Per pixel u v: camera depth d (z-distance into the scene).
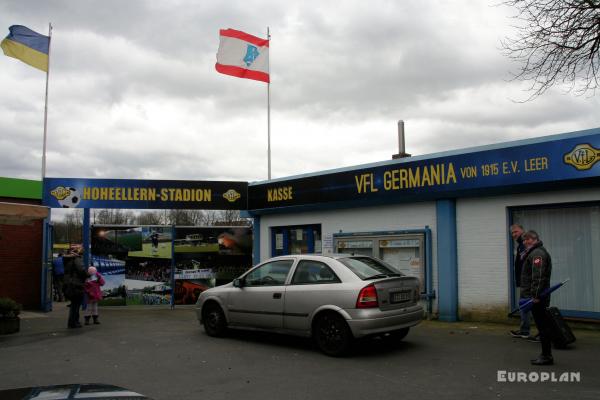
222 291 9.88
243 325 9.46
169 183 15.55
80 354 8.57
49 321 12.76
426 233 11.97
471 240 11.30
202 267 15.87
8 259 15.41
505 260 10.76
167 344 9.34
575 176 9.45
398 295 8.16
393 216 12.77
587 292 9.74
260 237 16.25
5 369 7.54
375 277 8.16
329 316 8.08
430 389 6.11
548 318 7.16
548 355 7.13
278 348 8.82
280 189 15.04
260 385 6.46
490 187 10.64
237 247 16.25
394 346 8.66
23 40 16.48
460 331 10.02
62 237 50.97
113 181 15.29
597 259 9.64
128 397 2.89
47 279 15.15
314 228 14.98
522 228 9.61
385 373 6.92
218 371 7.24
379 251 12.94
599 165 9.16
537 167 9.94
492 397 5.75
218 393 6.14
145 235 15.57
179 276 15.62
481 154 10.75
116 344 9.43
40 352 8.77
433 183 11.55
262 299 9.09
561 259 10.11
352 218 13.68
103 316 13.60
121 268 15.38
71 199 15.11
